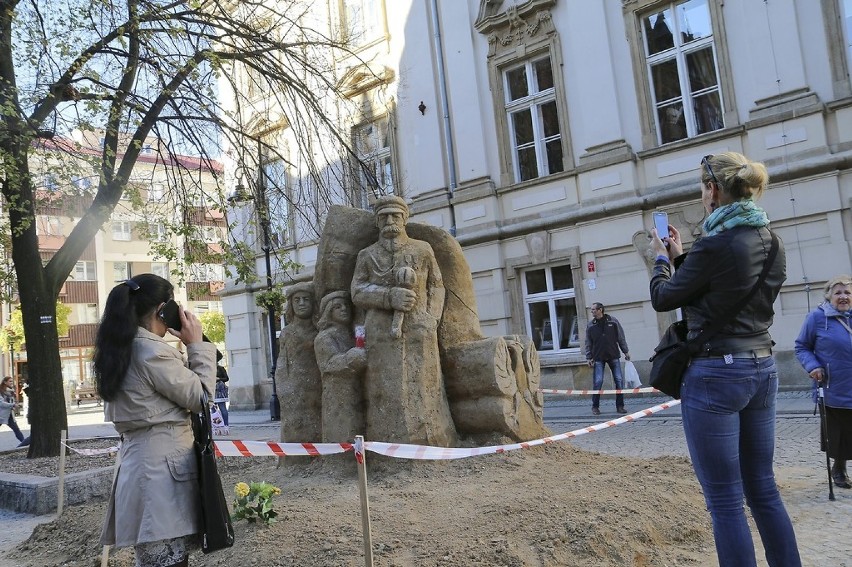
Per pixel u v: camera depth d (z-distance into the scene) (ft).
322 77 38.50
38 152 30.17
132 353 9.61
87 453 23.75
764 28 41.96
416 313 19.31
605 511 13.85
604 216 47.78
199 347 10.50
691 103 45.98
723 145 43.57
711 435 9.44
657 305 10.21
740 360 9.42
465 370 19.89
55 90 30.78
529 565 11.78
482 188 53.93
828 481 17.38
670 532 13.69
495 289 53.36
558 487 15.83
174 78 33.14
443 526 13.56
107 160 30.48
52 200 36.45
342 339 20.40
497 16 53.21
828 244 39.37
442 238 21.06
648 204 46.03
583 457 20.12
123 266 134.72
